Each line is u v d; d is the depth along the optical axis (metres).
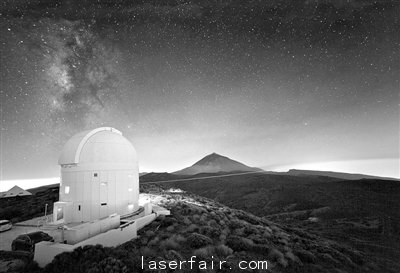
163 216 20.64
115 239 14.18
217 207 29.75
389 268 18.55
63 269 10.75
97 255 11.57
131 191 21.08
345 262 16.62
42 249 12.02
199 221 19.89
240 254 13.95
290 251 15.48
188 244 14.69
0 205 32.09
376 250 24.52
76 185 19.11
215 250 13.92
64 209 18.70
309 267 13.91
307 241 20.22
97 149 19.89
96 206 19.00
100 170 19.47
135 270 10.62
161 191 43.69
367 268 16.94
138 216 19.97
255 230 18.94
